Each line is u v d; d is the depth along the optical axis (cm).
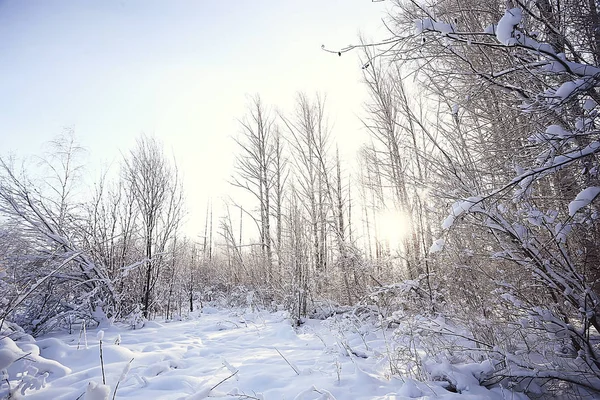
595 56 343
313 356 468
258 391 327
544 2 347
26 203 757
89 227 870
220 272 1759
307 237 807
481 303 448
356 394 319
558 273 346
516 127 376
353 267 809
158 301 1056
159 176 1122
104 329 742
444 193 407
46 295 722
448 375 348
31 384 303
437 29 284
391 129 840
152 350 519
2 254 698
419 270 728
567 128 315
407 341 441
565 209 372
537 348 386
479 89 342
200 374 388
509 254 375
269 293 966
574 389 341
